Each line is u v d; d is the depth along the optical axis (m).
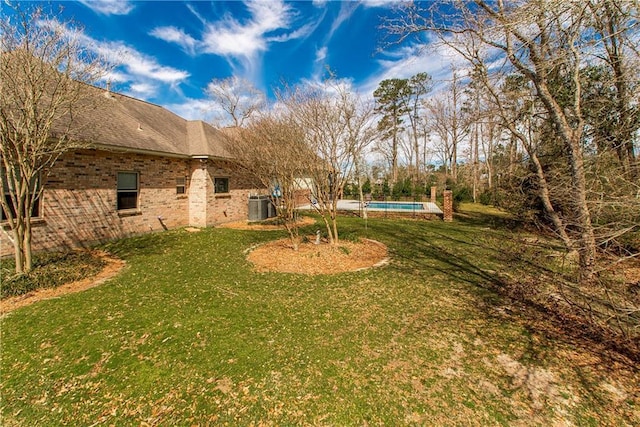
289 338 3.87
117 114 11.27
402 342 3.79
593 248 4.04
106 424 2.56
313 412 2.66
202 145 13.08
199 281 6.04
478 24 6.27
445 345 3.72
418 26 7.31
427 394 2.87
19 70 5.42
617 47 4.66
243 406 2.73
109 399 2.83
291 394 2.88
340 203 24.00
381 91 33.97
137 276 6.34
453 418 2.59
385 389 2.94
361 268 7.01
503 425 2.52
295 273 6.60
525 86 7.97
